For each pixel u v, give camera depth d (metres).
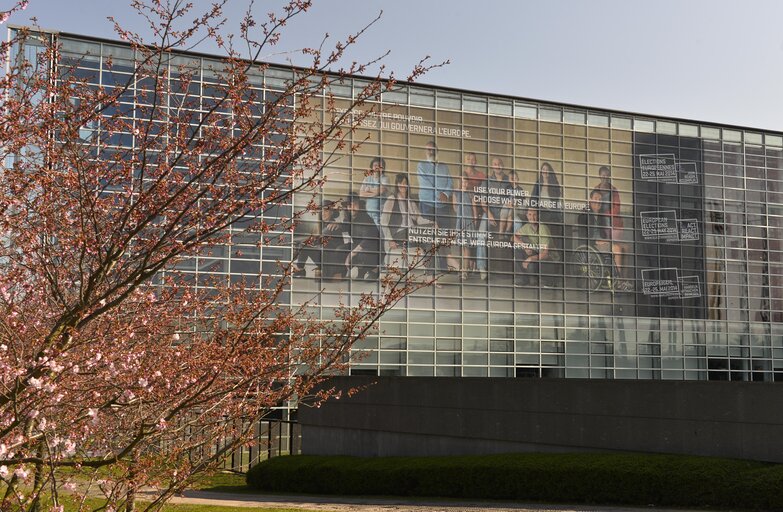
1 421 6.45
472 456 19.83
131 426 8.13
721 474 14.99
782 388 15.17
